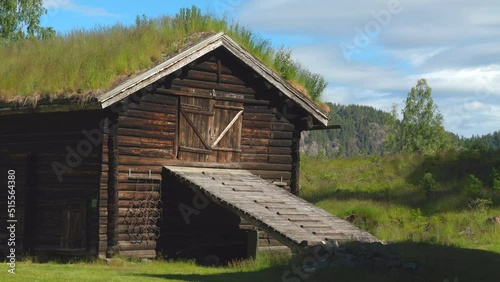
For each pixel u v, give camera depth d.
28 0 50.66
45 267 19.70
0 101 23.17
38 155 23.75
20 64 24.38
